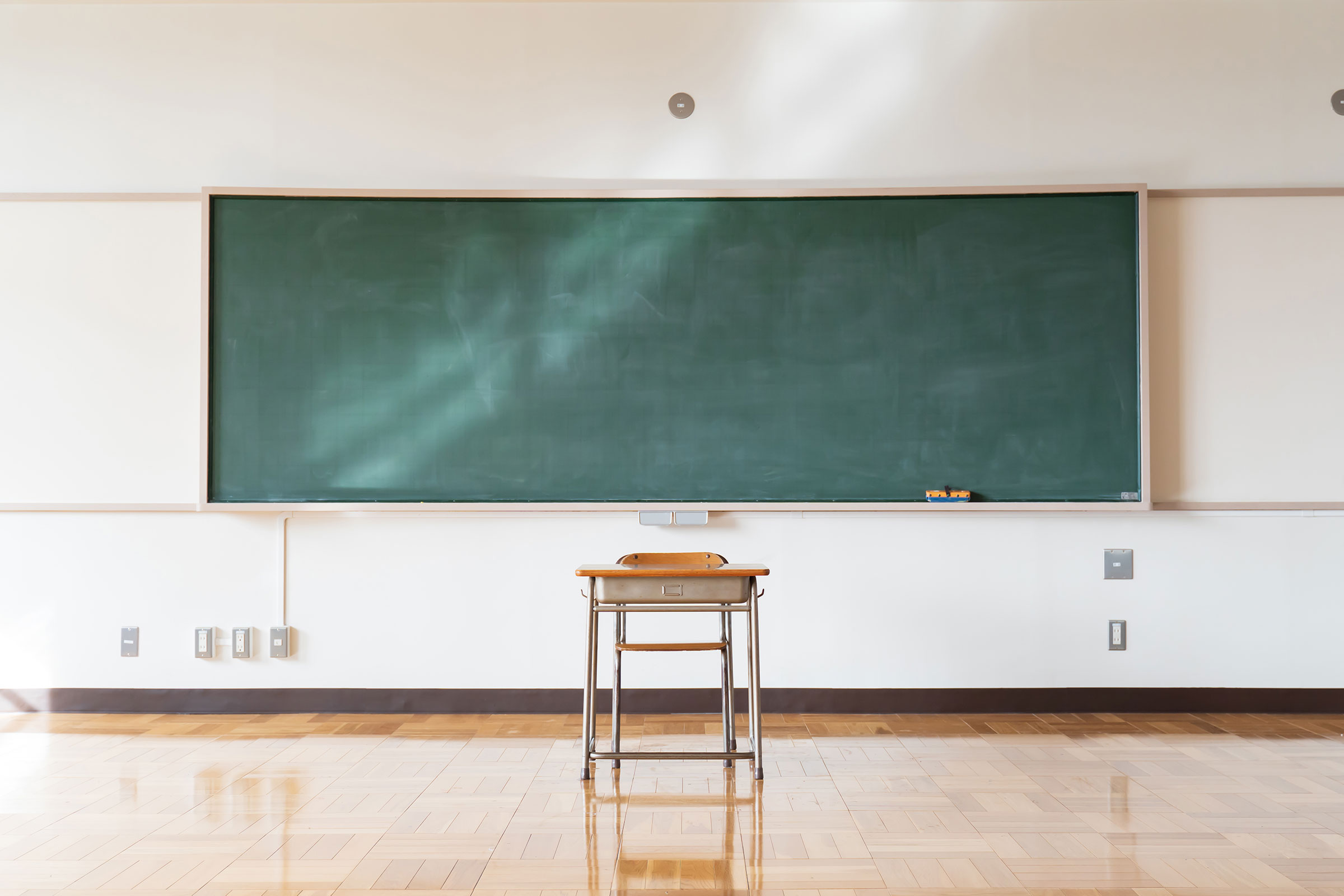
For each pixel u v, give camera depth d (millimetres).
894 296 4047
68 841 2584
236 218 4035
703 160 4125
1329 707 4023
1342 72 4078
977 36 4109
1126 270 4031
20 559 4055
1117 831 2631
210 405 4027
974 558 4078
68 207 4074
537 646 4098
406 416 4059
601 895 2229
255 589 4090
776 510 4035
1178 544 4059
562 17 4125
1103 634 4066
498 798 2947
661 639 4117
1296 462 4035
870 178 4113
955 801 2893
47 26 4094
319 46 4121
